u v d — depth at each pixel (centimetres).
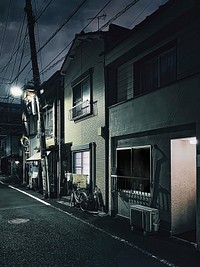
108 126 1228
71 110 1642
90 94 1378
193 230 876
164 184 876
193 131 779
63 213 1221
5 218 1123
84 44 1474
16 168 3728
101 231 911
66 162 1719
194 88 757
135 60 1137
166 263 630
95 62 1349
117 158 1159
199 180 726
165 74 1015
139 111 1001
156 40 990
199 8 779
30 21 1692
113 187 1168
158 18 914
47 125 2122
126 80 1198
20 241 806
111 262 639
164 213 867
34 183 2211
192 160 895
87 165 1450
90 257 672
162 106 882
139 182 1012
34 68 1716
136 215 897
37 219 1098
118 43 1130
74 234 875
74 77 1619
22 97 2761
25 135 2750
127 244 770
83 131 1483
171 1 838
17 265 627
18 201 1596
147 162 977
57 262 642
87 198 1248
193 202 886
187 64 868
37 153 2236
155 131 933
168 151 866
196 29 840
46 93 2083
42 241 805
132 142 1063
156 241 798
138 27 995
